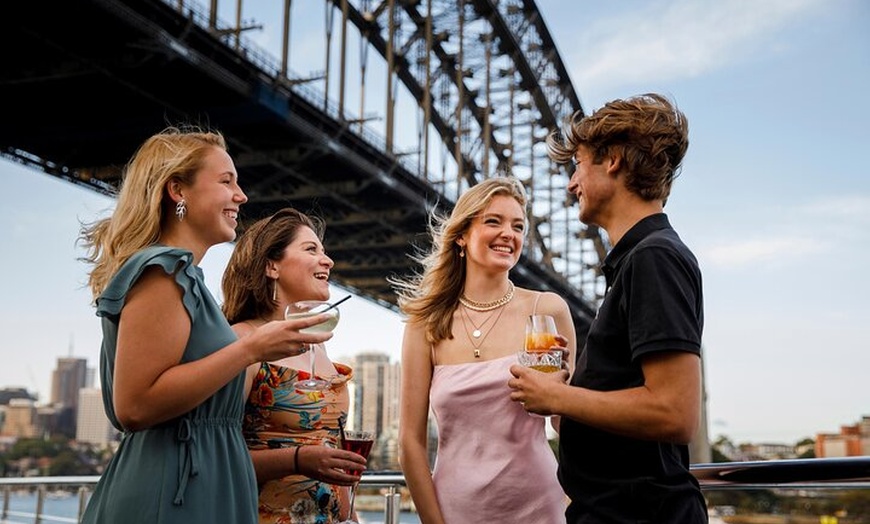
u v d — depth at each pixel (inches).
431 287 102.9
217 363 66.4
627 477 65.5
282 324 68.9
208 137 77.3
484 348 97.5
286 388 90.4
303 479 88.7
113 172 962.1
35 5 642.8
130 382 65.4
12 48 730.2
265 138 901.8
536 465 92.4
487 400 93.5
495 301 100.6
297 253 99.3
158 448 68.3
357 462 85.0
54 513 165.9
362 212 1078.4
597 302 1632.6
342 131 911.0
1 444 2564.0
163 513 66.6
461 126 1350.9
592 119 71.7
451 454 94.7
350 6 1216.2
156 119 855.1
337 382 94.3
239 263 100.2
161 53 703.7
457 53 1450.5
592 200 71.5
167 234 74.7
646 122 69.0
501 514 91.5
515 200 101.2
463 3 1380.4
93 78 773.9
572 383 70.4
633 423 62.3
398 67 1396.4
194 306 69.2
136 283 66.9
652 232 67.4
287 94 839.7
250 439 89.5
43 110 847.7
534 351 78.3
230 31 766.5
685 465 68.1
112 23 674.8
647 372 62.4
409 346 101.0
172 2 688.4
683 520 63.7
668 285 62.6
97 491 70.2
